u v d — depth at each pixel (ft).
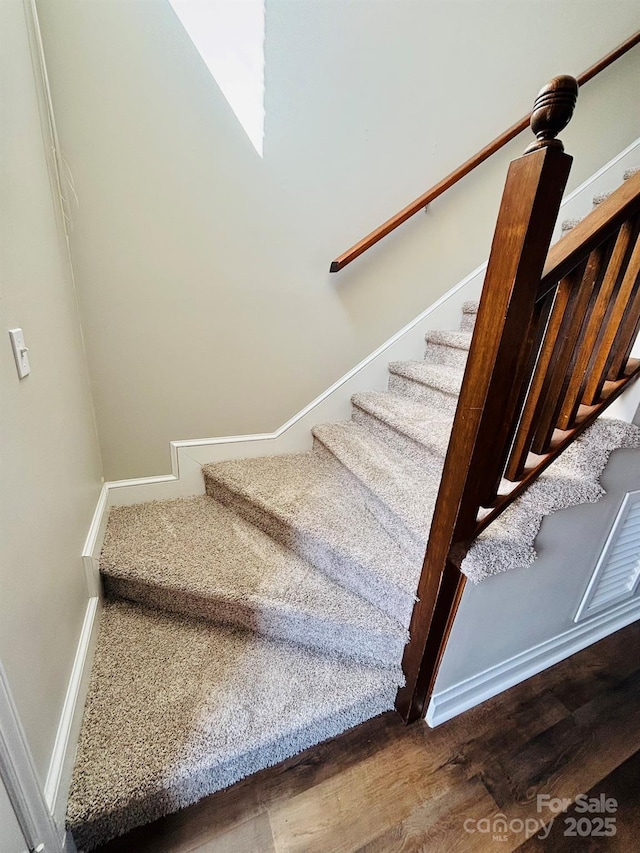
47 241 3.27
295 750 3.54
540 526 3.57
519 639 4.31
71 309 4.00
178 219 4.59
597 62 5.89
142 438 5.37
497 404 2.72
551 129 2.12
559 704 4.30
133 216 4.39
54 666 2.83
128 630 4.18
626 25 6.03
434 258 6.28
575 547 4.13
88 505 4.29
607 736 3.98
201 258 4.86
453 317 6.78
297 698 3.59
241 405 5.82
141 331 4.86
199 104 4.28
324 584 4.27
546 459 3.31
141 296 4.72
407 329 6.53
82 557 3.87
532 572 3.86
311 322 5.82
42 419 2.90
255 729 3.31
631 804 3.43
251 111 4.53
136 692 3.54
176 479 5.76
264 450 6.19
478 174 6.06
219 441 5.86
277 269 5.32
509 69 5.61
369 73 4.88
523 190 2.25
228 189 4.71
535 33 5.54
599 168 6.89
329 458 5.98
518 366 2.66
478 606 3.61
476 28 5.19
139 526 5.11
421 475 4.84
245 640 4.15
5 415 2.27
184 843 3.00
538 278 2.45
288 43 4.43
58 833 2.54
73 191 4.04
